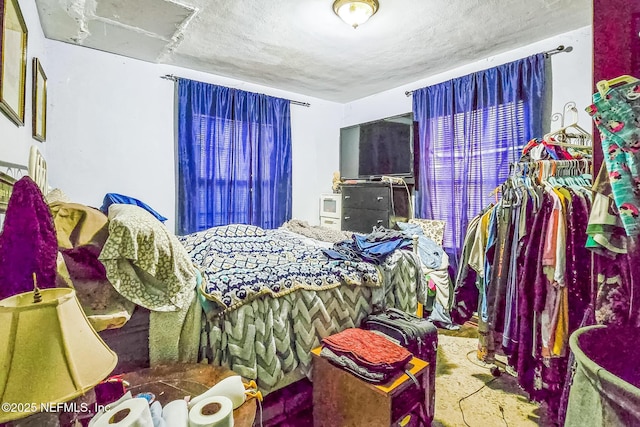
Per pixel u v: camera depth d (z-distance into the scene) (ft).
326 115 15.06
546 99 9.02
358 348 4.98
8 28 4.49
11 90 4.65
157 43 9.01
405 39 8.76
